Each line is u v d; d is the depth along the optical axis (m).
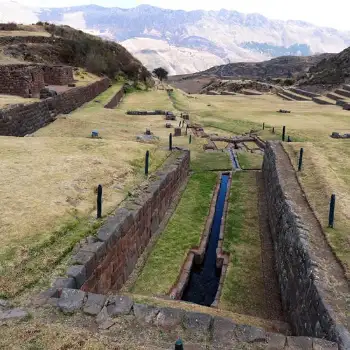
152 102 52.66
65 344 6.61
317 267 9.31
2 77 30.69
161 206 16.95
